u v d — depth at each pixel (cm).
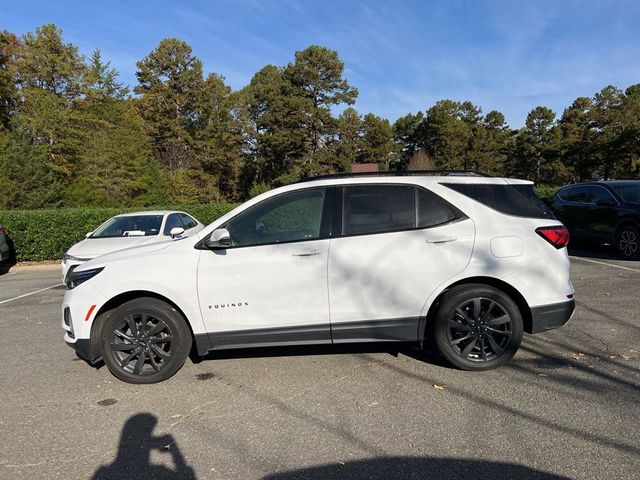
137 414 386
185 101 4525
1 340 615
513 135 7194
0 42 4047
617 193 1089
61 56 3634
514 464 299
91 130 3434
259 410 386
